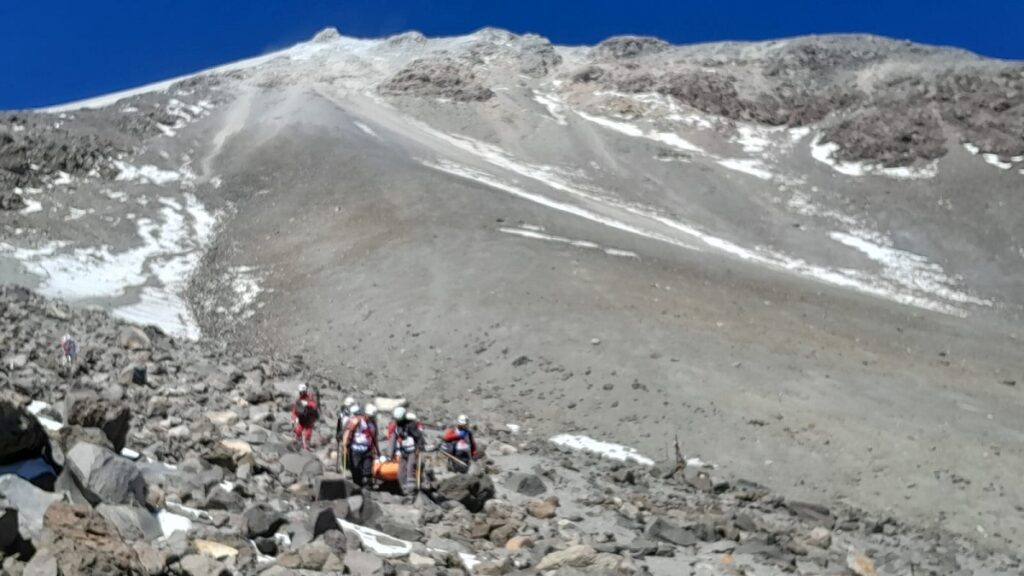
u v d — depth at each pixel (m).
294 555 9.04
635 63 138.62
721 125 114.56
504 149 105.38
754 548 15.05
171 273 52.09
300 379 24.31
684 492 21.06
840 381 34.47
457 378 34.78
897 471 26.30
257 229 59.91
